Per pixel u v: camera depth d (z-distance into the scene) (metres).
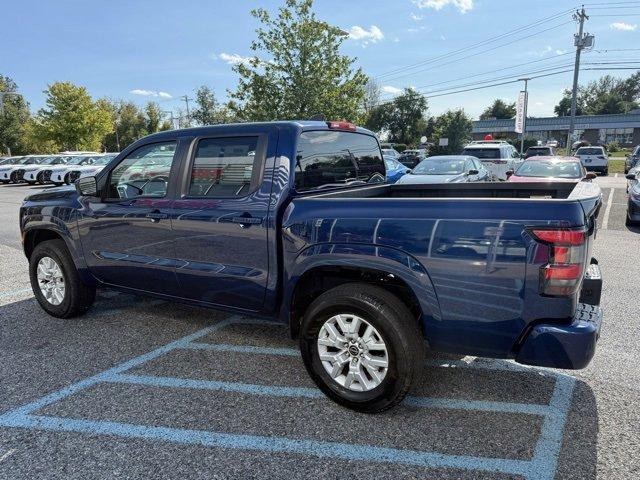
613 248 7.79
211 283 3.64
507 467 2.49
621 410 3.00
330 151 3.86
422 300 2.75
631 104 97.88
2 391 3.33
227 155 3.54
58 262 4.56
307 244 3.08
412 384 2.84
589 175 10.28
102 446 2.71
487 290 2.58
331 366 3.07
